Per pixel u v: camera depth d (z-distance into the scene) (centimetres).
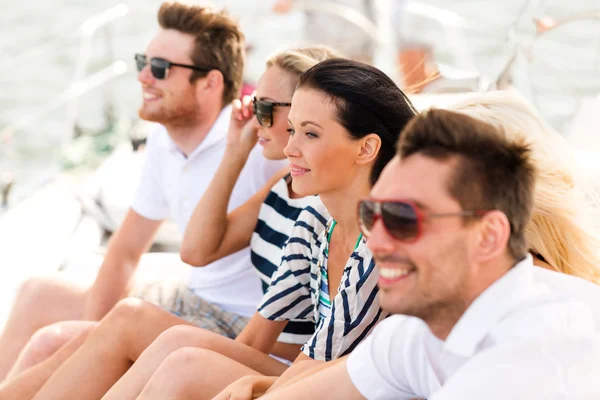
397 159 132
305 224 209
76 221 384
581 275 176
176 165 297
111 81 558
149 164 306
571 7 962
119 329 223
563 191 174
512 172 128
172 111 291
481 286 131
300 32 1048
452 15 586
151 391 192
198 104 293
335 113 183
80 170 459
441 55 838
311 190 190
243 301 276
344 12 616
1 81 941
